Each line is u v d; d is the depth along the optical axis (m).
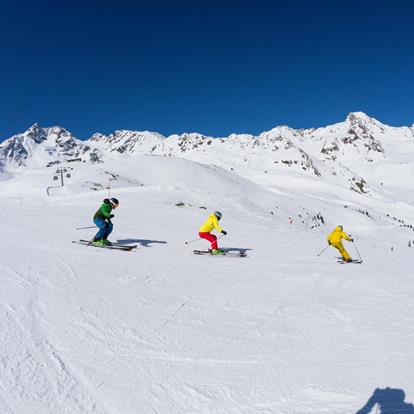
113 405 4.68
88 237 15.19
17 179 104.19
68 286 8.70
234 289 9.57
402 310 8.29
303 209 84.19
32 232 15.57
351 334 6.95
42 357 5.61
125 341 6.30
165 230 19.58
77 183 78.44
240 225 26.12
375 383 5.24
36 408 4.54
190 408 4.68
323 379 5.35
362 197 174.00
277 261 13.51
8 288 8.17
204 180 98.19
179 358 5.87
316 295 9.38
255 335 6.83
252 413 4.61
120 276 9.90
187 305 8.18
